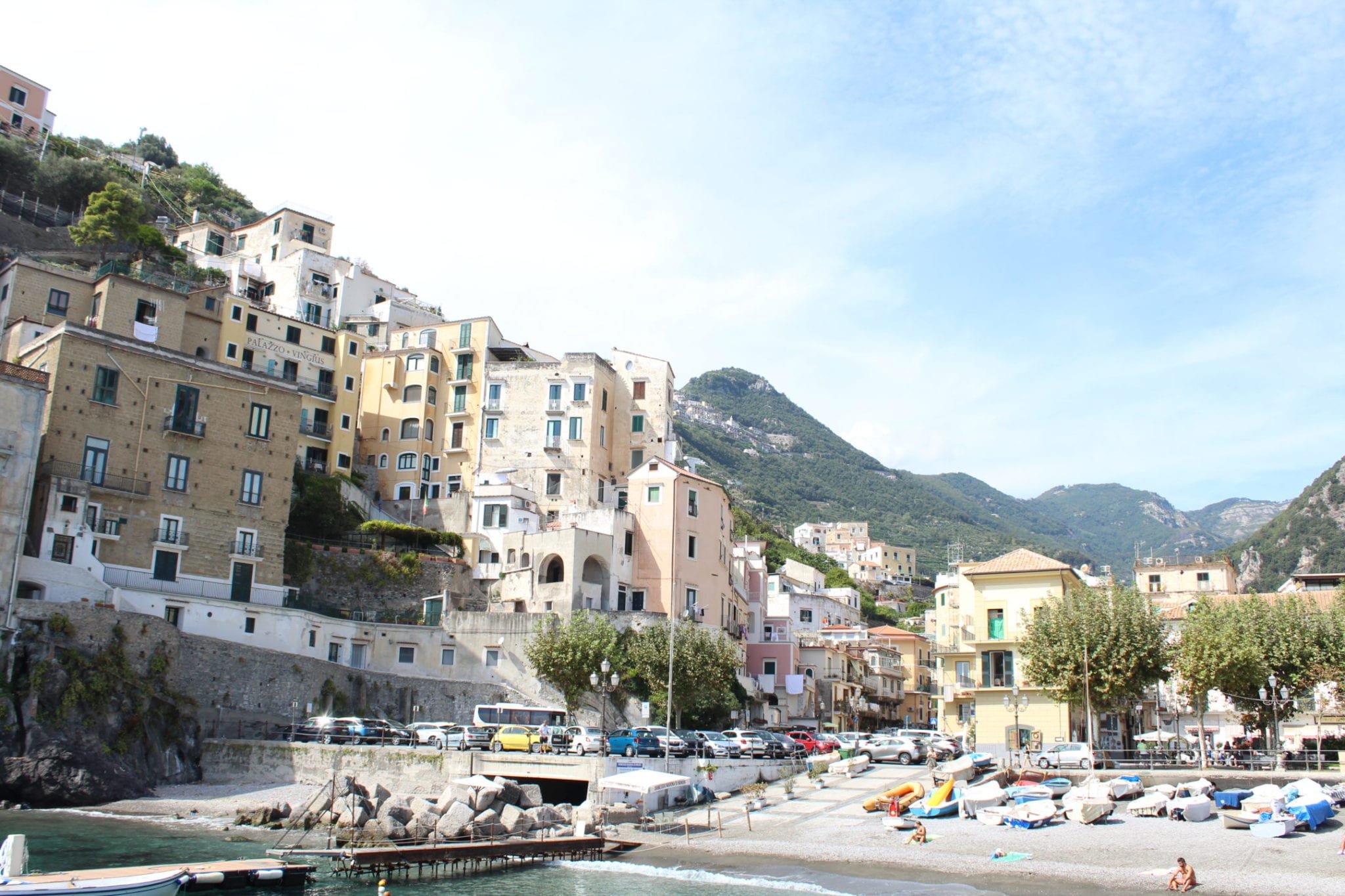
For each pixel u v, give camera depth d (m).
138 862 43.50
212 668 67.62
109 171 131.50
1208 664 64.31
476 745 62.38
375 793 56.12
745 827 54.81
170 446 75.00
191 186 166.00
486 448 110.31
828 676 110.19
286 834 49.88
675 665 75.19
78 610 61.56
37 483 68.56
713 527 99.44
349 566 88.31
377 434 112.50
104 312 85.50
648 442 112.19
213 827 53.16
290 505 84.00
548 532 91.25
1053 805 52.06
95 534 70.00
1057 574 73.88
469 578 94.44
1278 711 65.88
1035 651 66.88
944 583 120.44
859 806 58.03
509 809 53.22
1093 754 62.06
